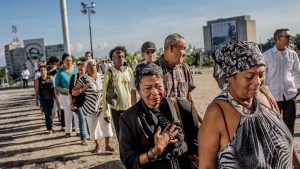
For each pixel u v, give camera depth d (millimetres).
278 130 1941
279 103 5672
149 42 5047
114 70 5840
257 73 1863
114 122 5871
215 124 1949
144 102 2791
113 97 5750
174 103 2877
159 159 2699
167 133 2658
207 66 58125
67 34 13680
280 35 5520
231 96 1945
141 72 2762
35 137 9227
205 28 121688
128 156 2732
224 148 1933
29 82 36688
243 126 1904
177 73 3945
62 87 8570
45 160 6957
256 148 1889
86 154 7062
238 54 1862
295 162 2230
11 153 7727
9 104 18172
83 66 7422
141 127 2727
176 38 3852
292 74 5824
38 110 14633
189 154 2834
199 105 12461
